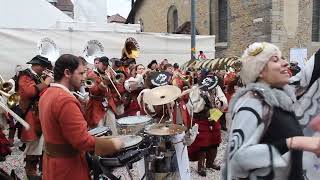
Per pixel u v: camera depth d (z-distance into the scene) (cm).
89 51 1004
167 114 396
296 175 176
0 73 963
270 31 1645
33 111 468
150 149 339
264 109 180
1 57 961
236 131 180
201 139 506
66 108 253
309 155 193
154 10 2617
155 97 369
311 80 221
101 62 600
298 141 171
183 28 2097
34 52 996
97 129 360
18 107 469
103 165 280
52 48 952
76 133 252
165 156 360
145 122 364
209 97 502
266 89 185
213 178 507
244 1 1770
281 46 1656
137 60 1173
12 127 680
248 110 181
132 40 927
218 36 1998
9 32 963
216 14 1991
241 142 177
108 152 263
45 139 268
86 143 253
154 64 878
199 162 517
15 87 471
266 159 171
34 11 1155
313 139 171
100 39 1088
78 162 268
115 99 620
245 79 199
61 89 263
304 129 215
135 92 629
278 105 183
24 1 1132
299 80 225
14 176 391
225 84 785
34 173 483
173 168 364
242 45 1795
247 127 178
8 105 405
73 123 252
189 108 449
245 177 177
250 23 1742
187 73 808
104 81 588
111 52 1108
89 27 1107
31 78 468
